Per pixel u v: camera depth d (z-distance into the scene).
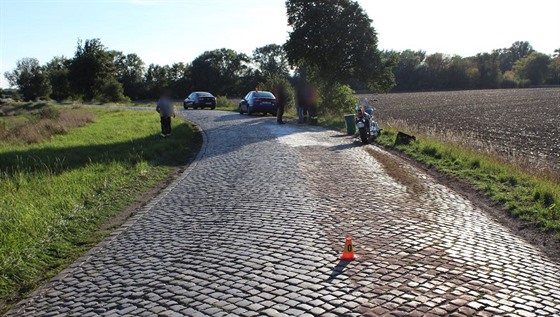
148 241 6.78
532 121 34.97
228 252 6.08
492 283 5.01
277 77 37.03
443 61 139.00
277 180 10.55
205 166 12.92
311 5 36.69
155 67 104.81
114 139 18.08
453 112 47.22
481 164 12.06
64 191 9.51
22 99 88.56
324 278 5.14
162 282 5.26
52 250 6.60
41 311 4.80
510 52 189.50
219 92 104.06
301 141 17.30
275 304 4.57
